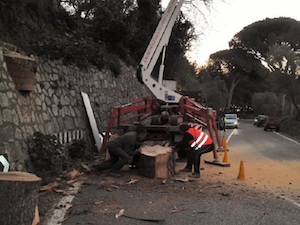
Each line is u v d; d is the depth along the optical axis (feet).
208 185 27.86
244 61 246.47
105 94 56.24
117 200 22.98
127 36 72.69
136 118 46.06
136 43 86.43
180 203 22.54
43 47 37.78
